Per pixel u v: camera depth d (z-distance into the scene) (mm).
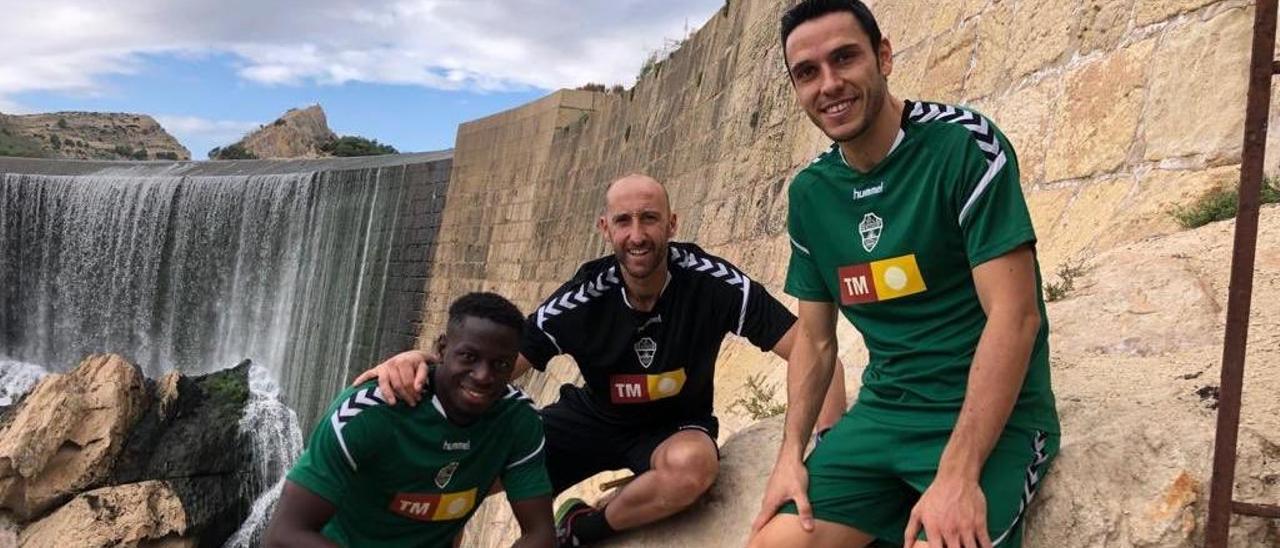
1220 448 2248
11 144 98625
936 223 2529
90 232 29266
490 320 3035
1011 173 2430
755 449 3904
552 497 3521
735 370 7789
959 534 2289
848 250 2756
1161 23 4719
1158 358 3148
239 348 27172
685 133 14586
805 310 3092
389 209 24688
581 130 20047
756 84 11578
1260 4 2234
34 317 29344
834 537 2742
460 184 24766
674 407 3844
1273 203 3859
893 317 2721
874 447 2686
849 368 5195
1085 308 3641
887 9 8781
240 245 27688
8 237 29500
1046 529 2590
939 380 2621
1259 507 2232
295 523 3039
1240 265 2230
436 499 3252
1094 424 2812
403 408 3100
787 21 2662
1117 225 4488
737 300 3625
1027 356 2365
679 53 15859
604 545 3826
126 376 18859
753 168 11016
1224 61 4254
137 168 33344
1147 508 2490
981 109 6363
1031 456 2508
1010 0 6301
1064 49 5559
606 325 3717
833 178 2766
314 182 26797
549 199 20453
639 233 3447
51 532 16766
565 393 4188
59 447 17391
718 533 3580
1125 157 4742
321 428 3092
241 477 21094
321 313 25875
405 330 23781
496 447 3314
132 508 17609
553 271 18891
